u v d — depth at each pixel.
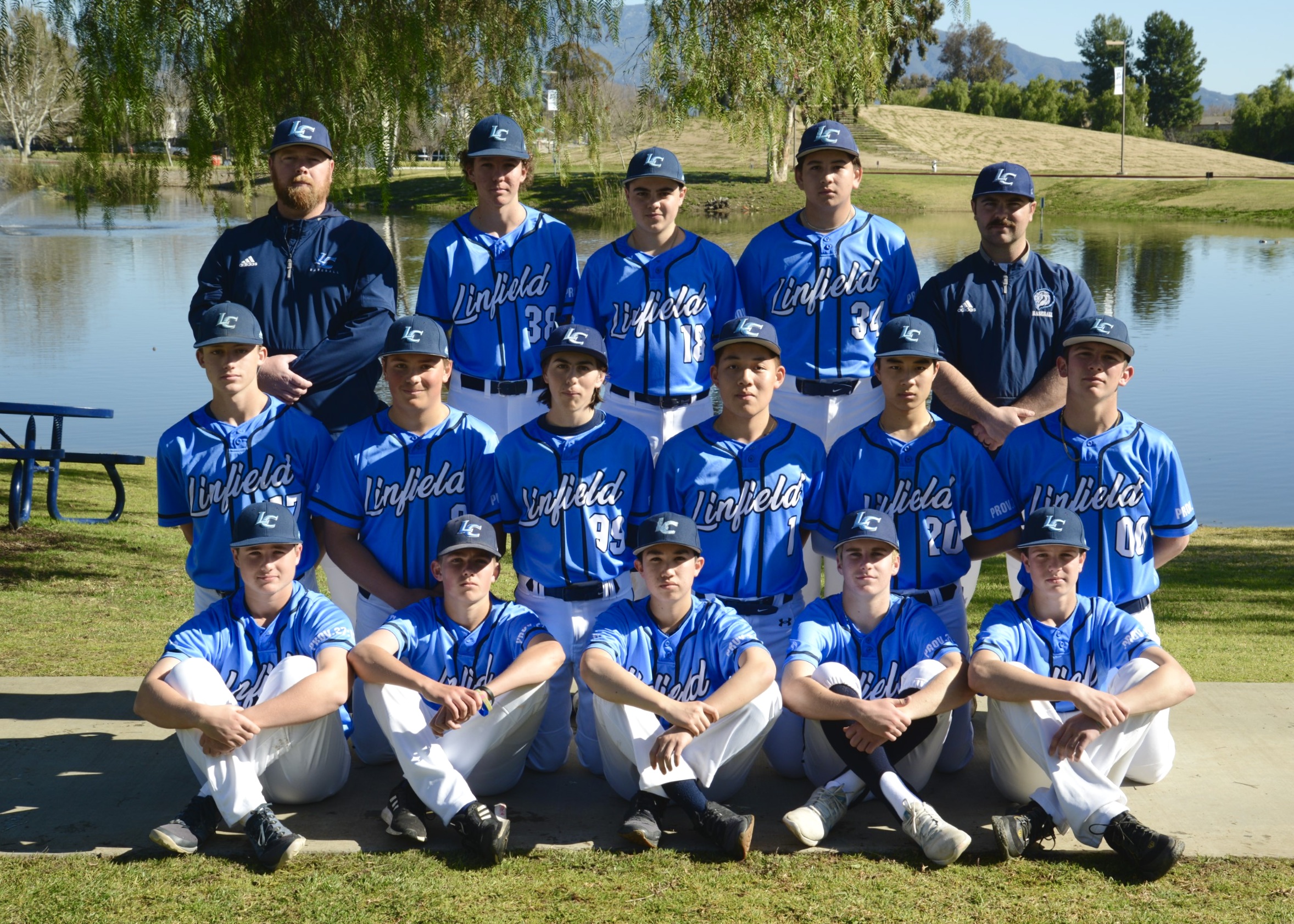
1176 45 111.56
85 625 6.45
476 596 4.28
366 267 5.25
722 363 4.59
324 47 8.74
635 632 4.33
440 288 5.46
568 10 9.60
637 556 4.34
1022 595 4.51
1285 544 10.75
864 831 4.12
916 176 62.09
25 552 8.05
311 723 4.06
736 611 4.64
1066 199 60.22
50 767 4.49
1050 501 4.61
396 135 9.38
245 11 8.56
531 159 5.46
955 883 3.74
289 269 5.15
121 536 8.85
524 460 4.59
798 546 4.72
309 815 4.22
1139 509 4.55
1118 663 4.25
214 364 4.51
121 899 3.57
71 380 18.05
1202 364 21.41
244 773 3.92
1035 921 3.48
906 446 4.62
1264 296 30.06
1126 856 3.81
